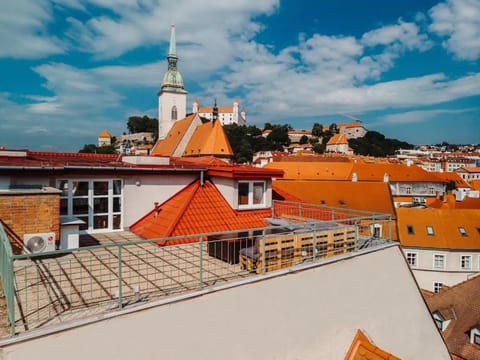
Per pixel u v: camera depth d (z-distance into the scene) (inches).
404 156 6776.6
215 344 238.1
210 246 381.7
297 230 351.3
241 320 252.1
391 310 384.2
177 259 331.9
